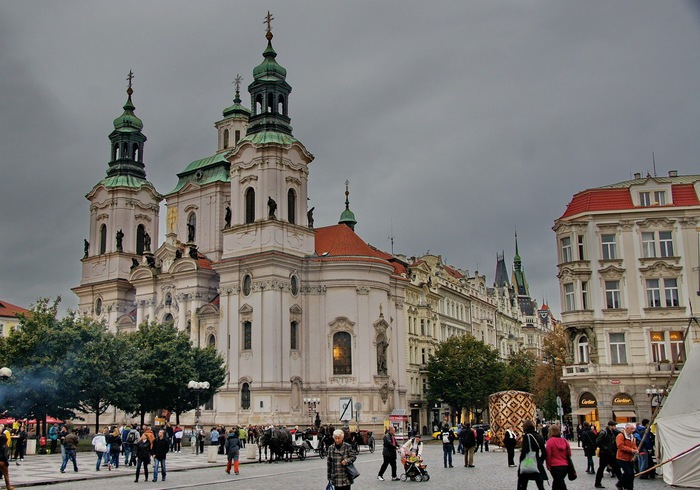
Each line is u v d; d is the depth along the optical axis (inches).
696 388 1432.1
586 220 2883.9
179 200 4739.2
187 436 3489.2
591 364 2795.3
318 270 3929.6
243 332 3796.8
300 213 3983.8
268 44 4185.5
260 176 3912.4
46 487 1488.7
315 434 2701.8
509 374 4958.2
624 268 2824.8
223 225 4522.6
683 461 1280.8
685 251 2800.2
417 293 4840.1
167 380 3196.4
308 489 1350.9
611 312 2807.6
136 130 4945.9
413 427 3998.5
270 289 3725.4
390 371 4062.5
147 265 4409.5
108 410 4397.1
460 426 2610.7
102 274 4697.3
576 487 1305.4
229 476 1657.2
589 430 1599.4
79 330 2918.3
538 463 986.7
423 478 1488.7
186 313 4151.1
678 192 2871.6
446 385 4434.1
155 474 1587.1
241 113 4822.8
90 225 4862.2
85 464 2075.5
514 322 7347.4
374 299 3944.4
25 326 2935.5
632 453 1180.5
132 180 4827.8
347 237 4119.1
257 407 3646.7
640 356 2770.7
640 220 2844.5
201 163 4771.2
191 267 4168.3
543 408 4104.3
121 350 3034.0
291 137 4060.0
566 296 2908.5
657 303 2795.3
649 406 2726.4
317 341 3863.2
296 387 3762.3
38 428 2972.4
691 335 2736.2
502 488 1316.4
